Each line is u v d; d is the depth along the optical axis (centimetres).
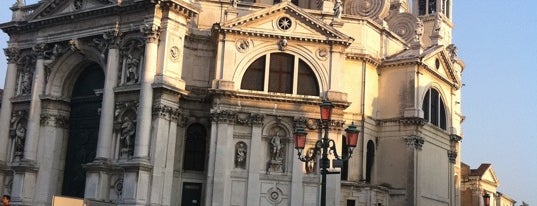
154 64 4591
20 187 4900
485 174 8456
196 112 5031
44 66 5153
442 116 5988
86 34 4944
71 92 5259
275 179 4753
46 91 5122
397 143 5406
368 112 5447
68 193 5031
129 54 4747
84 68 5222
